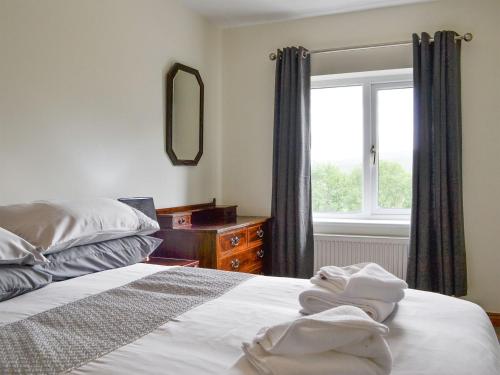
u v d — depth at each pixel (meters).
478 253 3.03
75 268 1.72
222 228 2.66
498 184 2.97
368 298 1.21
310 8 3.24
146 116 2.76
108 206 1.97
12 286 1.39
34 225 1.62
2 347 0.97
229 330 1.11
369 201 3.44
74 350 0.97
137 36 2.67
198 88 3.32
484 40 2.98
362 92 3.45
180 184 3.14
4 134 1.85
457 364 0.95
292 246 3.27
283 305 1.36
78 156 2.23
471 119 3.01
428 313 1.31
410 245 2.98
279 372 0.83
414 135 2.98
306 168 3.30
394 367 0.92
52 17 2.07
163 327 1.12
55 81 2.09
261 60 3.57
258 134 3.59
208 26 3.49
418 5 3.13
